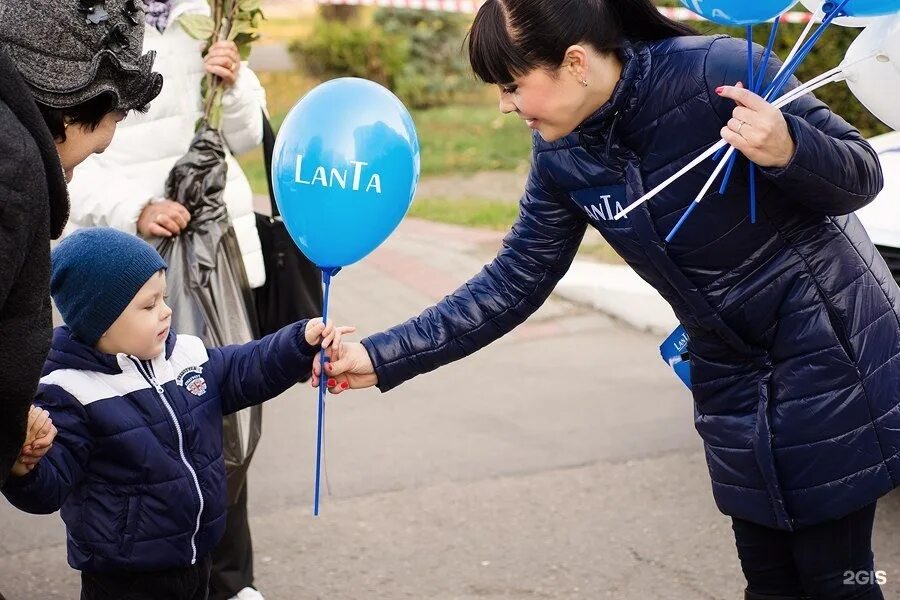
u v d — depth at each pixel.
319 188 2.46
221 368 2.78
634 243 2.40
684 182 2.28
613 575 3.76
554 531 4.08
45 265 1.83
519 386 5.59
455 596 3.65
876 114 2.50
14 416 1.89
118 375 2.62
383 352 2.72
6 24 1.90
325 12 16.61
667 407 5.24
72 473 2.53
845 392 2.34
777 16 2.13
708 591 3.63
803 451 2.38
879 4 2.15
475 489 4.44
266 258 3.53
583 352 6.06
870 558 2.50
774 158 2.08
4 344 1.82
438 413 5.27
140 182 3.28
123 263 2.55
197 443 2.70
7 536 4.18
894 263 4.11
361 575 3.81
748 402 2.46
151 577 2.70
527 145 12.73
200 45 3.37
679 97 2.24
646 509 4.22
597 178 2.39
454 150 12.59
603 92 2.26
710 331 2.43
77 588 3.80
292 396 5.59
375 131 2.46
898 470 2.38
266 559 3.93
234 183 3.47
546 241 2.64
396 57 15.48
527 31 2.16
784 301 2.35
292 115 2.53
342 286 7.39
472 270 7.64
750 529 2.57
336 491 4.46
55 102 1.95
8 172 1.73
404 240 8.50
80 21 1.97
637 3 2.27
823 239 2.34
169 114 3.30
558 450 4.78
